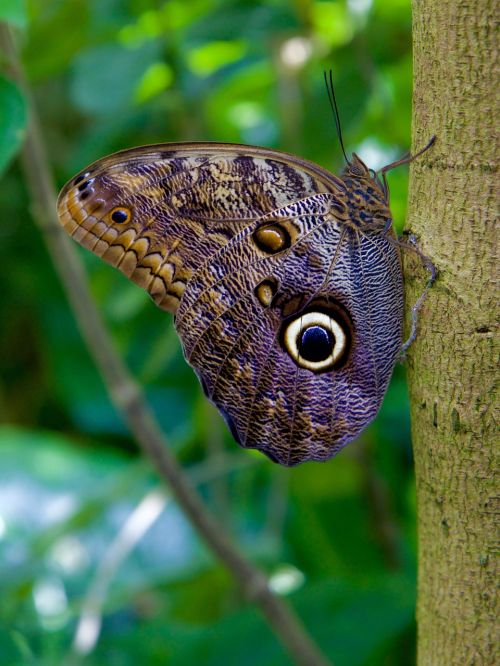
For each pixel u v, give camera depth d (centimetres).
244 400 44
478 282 39
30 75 56
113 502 57
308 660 48
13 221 68
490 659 39
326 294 43
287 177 44
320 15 56
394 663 54
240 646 50
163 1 55
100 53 57
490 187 38
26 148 49
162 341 60
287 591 54
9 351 72
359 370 43
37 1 58
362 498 59
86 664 51
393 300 43
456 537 39
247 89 61
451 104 38
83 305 50
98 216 43
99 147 59
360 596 51
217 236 44
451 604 39
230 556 48
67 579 57
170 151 43
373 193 43
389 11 55
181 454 62
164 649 51
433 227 39
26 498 60
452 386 39
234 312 44
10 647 52
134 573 57
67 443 63
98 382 67
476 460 39
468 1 38
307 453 44
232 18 55
